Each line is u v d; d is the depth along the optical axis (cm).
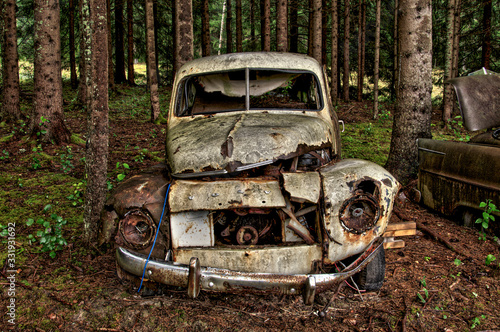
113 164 700
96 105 375
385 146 905
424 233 453
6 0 931
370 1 1931
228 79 426
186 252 275
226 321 283
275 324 283
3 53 949
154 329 273
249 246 279
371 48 2080
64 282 329
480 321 287
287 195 282
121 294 313
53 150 753
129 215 278
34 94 779
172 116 422
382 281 320
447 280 347
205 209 269
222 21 2917
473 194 431
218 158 293
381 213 289
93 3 357
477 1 1502
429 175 507
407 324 283
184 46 786
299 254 275
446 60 1063
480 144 445
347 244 283
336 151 404
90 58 367
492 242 427
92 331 270
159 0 1919
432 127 1139
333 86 1575
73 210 493
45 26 762
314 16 1159
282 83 425
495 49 1650
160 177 316
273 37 2102
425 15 571
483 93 441
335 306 307
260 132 313
